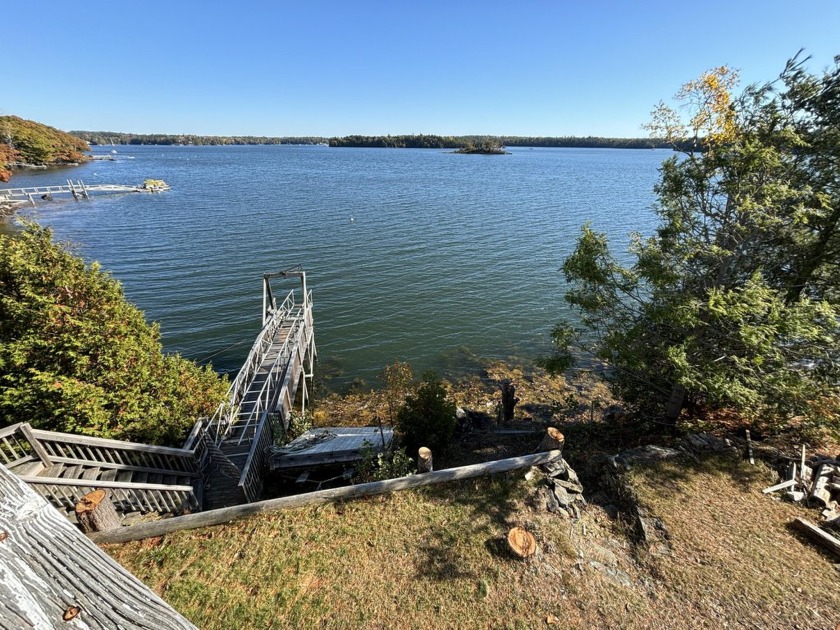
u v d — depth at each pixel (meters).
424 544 8.60
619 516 9.35
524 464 10.42
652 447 11.12
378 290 30.50
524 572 8.02
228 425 13.09
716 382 9.45
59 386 9.43
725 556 8.05
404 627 7.13
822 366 9.83
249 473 11.03
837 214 9.44
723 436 11.98
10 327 9.48
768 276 10.98
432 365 22.03
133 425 10.77
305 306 21.72
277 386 15.94
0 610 1.34
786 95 9.60
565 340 13.53
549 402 18.28
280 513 9.27
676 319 9.66
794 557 7.95
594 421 15.44
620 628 7.05
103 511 8.55
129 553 8.41
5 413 10.05
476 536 8.76
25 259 9.31
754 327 8.80
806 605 7.10
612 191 75.94
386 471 10.88
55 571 1.55
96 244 37.19
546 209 57.81
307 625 7.16
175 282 30.05
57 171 100.44
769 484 9.76
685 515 8.98
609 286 12.09
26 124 119.94
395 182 86.06
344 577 7.96
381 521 9.13
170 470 10.84
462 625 7.16
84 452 10.23
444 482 10.12
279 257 35.94
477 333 25.12
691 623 7.04
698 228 10.88
